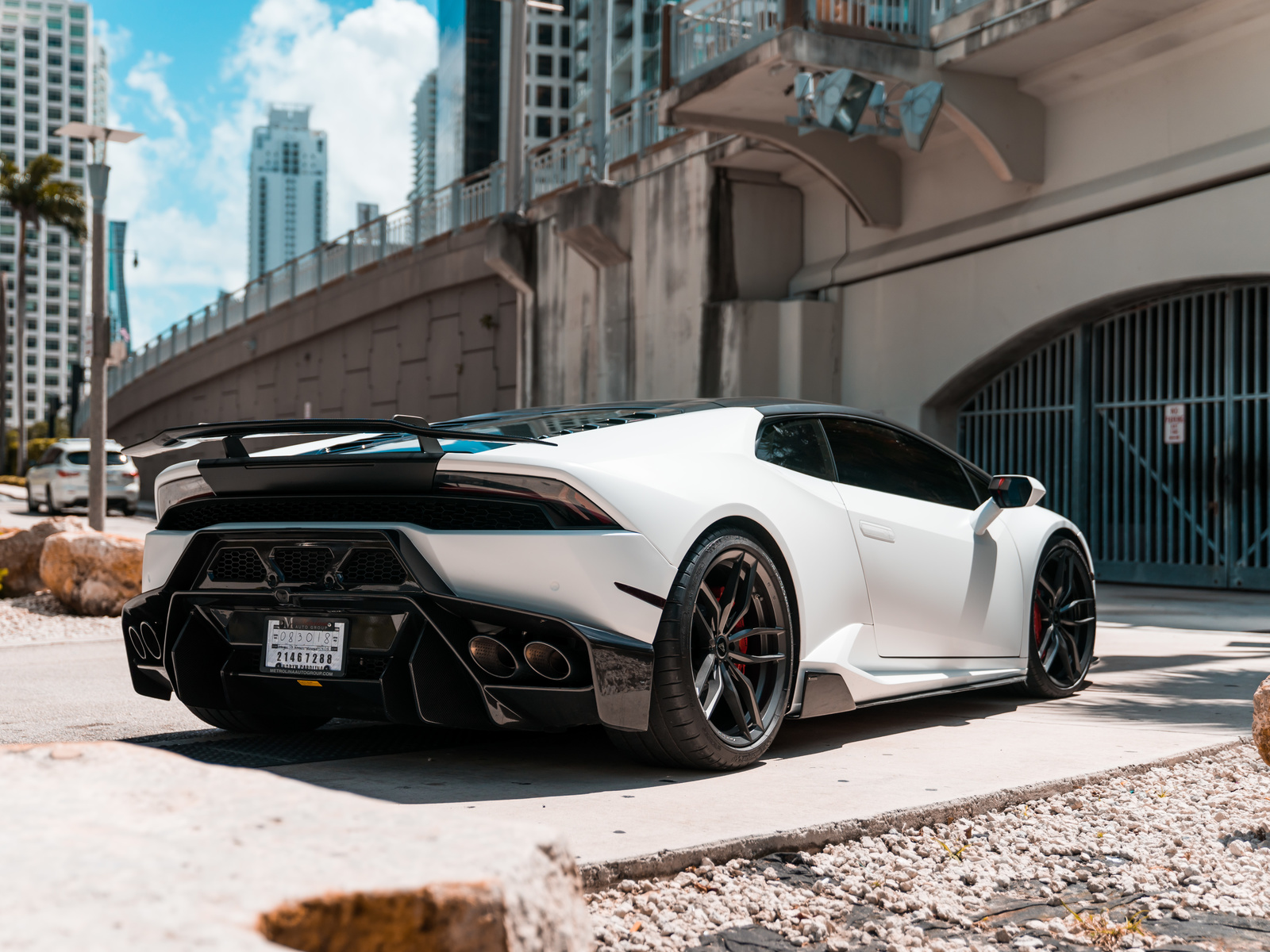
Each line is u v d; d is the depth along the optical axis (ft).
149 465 142.51
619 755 12.16
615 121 64.39
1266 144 33.65
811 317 52.49
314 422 10.79
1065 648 16.74
